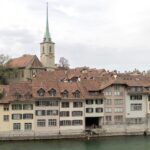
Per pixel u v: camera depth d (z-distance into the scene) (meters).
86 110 137.25
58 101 132.25
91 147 115.81
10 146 115.94
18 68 192.38
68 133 132.25
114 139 130.25
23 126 128.12
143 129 141.62
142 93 145.75
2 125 126.00
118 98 142.62
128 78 161.25
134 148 114.56
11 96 128.75
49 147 115.12
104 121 139.88
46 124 130.62
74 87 138.75
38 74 172.88
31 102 129.12
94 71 194.38
